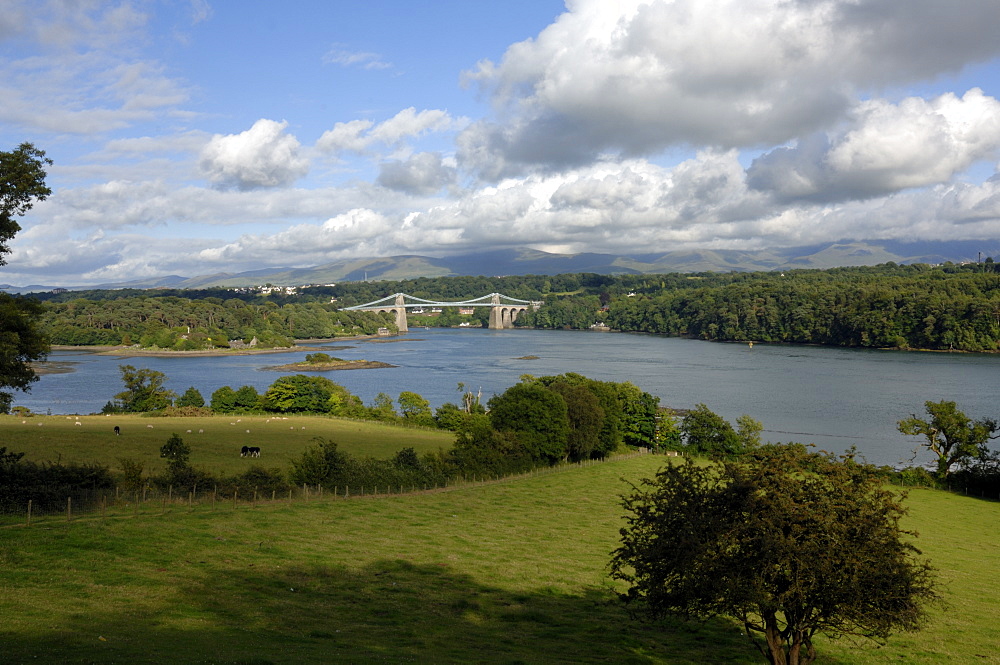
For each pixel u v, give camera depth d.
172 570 29.36
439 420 106.56
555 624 28.36
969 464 79.31
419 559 36.59
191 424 96.25
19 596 23.78
